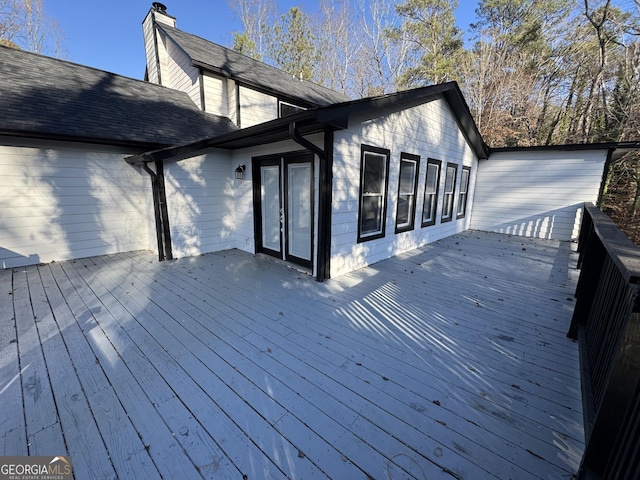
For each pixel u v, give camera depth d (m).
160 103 6.85
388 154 5.03
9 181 4.59
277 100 8.04
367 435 1.64
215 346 2.54
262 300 3.54
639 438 1.05
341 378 2.13
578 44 13.62
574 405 1.88
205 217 5.78
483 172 8.64
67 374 2.14
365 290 3.90
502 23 15.69
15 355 2.38
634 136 10.77
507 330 2.87
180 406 1.85
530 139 14.19
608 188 11.38
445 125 6.60
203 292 3.78
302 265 4.95
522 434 1.66
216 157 5.80
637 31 11.41
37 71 5.78
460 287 4.04
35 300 3.48
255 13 17.30
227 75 7.04
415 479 1.40
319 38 17.62
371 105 3.90
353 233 4.64
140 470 1.43
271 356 2.40
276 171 5.11
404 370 2.23
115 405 1.85
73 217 5.25
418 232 6.41
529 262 5.34
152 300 3.51
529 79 14.28
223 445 1.57
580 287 2.68
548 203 7.67
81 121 4.97
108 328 2.83
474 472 1.43
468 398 1.94
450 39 16.12
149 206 5.56
